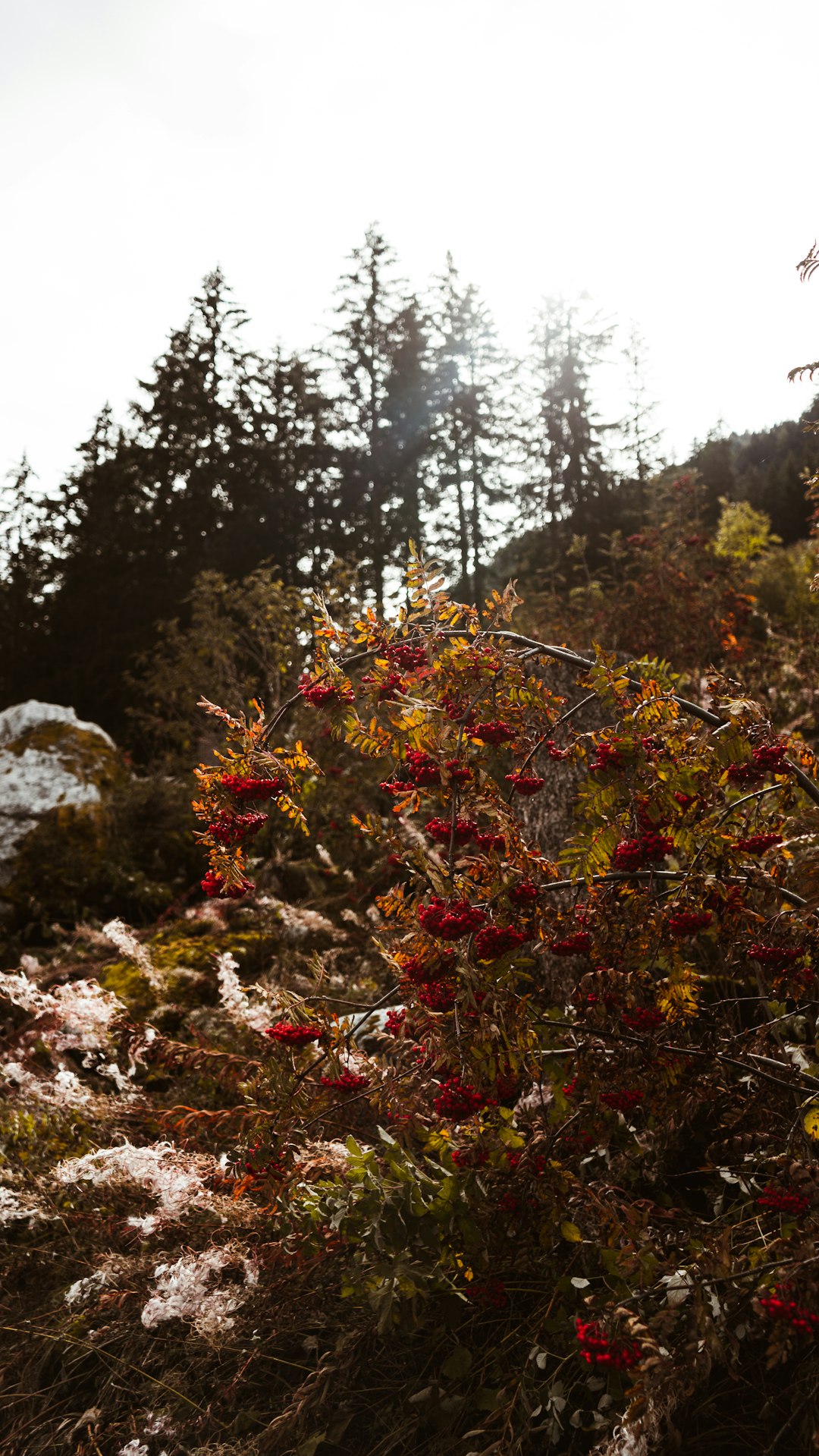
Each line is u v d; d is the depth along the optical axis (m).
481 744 2.25
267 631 9.70
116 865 6.89
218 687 9.67
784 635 7.30
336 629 2.41
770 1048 2.42
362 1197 2.23
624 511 20.70
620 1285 2.09
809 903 2.03
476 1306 2.34
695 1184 2.64
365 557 21.27
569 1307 2.22
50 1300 2.79
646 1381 1.66
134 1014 4.47
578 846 2.07
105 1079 4.02
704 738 2.01
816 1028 2.37
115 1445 2.27
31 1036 4.02
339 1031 2.35
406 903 2.22
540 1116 2.52
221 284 22.41
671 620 7.53
